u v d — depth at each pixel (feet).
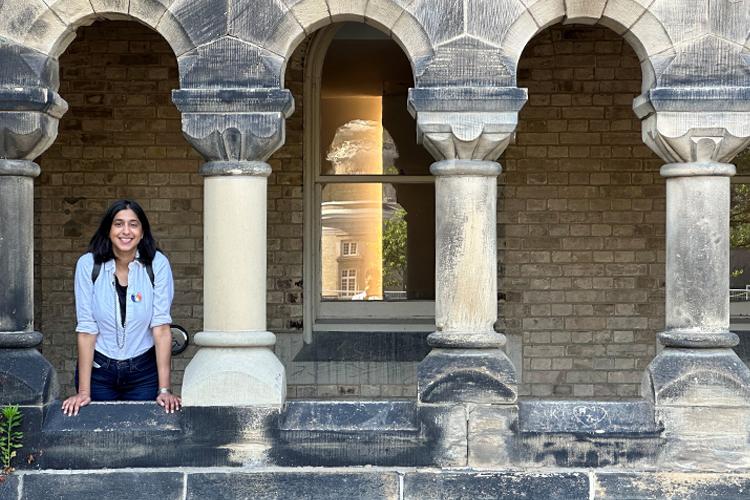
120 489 16.89
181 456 17.02
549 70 25.20
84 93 25.22
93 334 17.31
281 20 17.15
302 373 25.08
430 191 25.89
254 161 17.25
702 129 16.84
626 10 17.08
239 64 17.13
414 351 25.14
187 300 25.20
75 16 17.30
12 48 17.17
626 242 25.07
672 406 16.94
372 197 25.94
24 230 17.42
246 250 17.20
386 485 16.92
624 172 25.12
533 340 25.05
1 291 17.26
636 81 25.12
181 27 17.19
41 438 17.01
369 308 25.75
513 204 25.12
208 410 17.02
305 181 25.21
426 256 25.86
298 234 25.21
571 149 25.12
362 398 25.05
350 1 17.17
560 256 25.07
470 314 17.12
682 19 16.97
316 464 17.06
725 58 16.96
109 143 25.22
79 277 17.26
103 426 16.99
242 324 17.19
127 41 25.23
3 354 17.26
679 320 17.17
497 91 16.89
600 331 25.05
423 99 16.89
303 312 25.16
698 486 16.88
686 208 17.15
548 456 16.97
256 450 17.03
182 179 25.21
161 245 25.21
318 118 25.54
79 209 25.21
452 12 17.06
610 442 16.96
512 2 17.06
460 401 17.01
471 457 16.98
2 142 17.13
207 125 17.06
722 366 16.96
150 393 17.84
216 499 16.89
